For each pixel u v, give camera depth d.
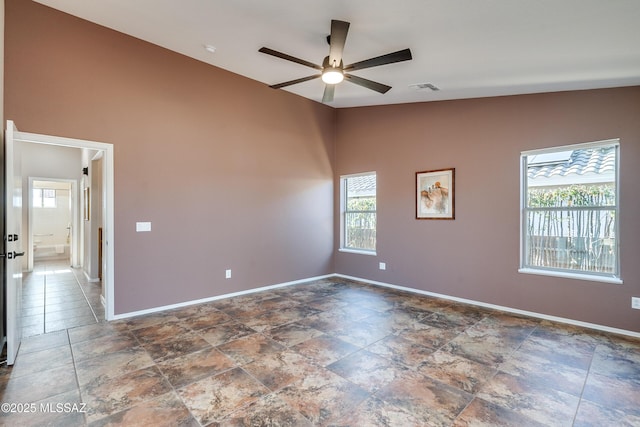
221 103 4.44
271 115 5.04
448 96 4.30
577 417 1.94
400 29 2.55
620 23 2.09
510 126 3.93
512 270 3.91
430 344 2.97
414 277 4.89
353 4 2.31
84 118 3.35
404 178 5.01
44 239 8.31
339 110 6.02
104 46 3.46
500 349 2.87
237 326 3.42
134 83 3.68
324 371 2.47
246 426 1.84
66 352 2.78
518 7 2.03
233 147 4.59
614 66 2.77
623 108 3.18
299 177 5.48
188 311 3.91
